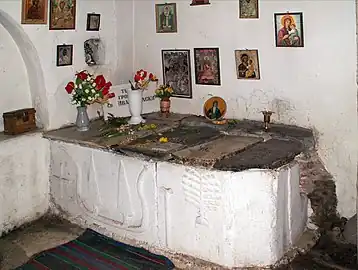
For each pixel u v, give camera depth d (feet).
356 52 11.66
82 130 13.82
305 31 12.33
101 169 12.69
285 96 12.98
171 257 11.57
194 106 14.79
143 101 14.97
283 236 11.23
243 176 10.40
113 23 15.39
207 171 10.63
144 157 11.45
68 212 13.84
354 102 11.94
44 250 12.28
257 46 13.17
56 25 13.74
